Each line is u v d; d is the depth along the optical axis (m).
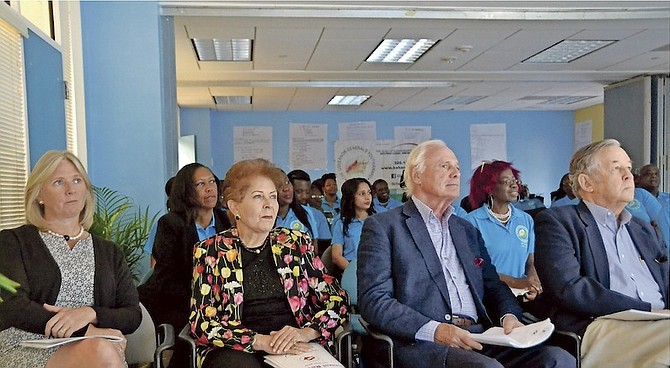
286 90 7.23
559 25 4.36
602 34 4.69
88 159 3.75
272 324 2.07
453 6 4.01
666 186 6.67
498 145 10.02
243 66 5.81
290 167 9.47
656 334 1.95
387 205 6.37
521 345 1.79
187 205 2.58
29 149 2.76
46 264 1.93
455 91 7.61
